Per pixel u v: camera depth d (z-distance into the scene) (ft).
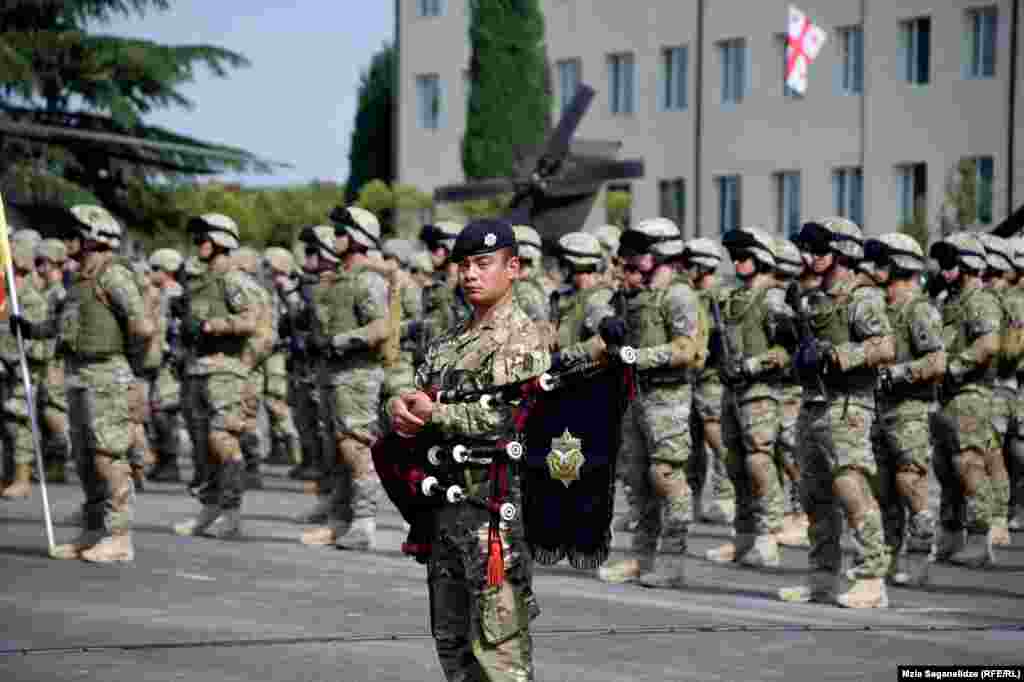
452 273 62.90
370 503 55.01
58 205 137.39
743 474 53.67
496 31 183.21
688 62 177.68
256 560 51.78
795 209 168.86
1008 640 39.58
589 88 135.64
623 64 184.44
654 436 47.85
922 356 47.52
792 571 52.24
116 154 152.76
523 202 135.74
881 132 160.15
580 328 55.11
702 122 176.24
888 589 48.70
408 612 42.27
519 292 53.88
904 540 52.47
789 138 168.35
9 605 42.68
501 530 25.76
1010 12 149.59
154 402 77.92
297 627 39.93
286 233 195.31
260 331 67.67
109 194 157.17
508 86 182.91
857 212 163.22
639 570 48.78
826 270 44.52
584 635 39.60
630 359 25.44
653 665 36.01
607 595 46.37
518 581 26.12
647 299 48.11
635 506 48.91
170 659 36.01
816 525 45.44
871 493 44.55
